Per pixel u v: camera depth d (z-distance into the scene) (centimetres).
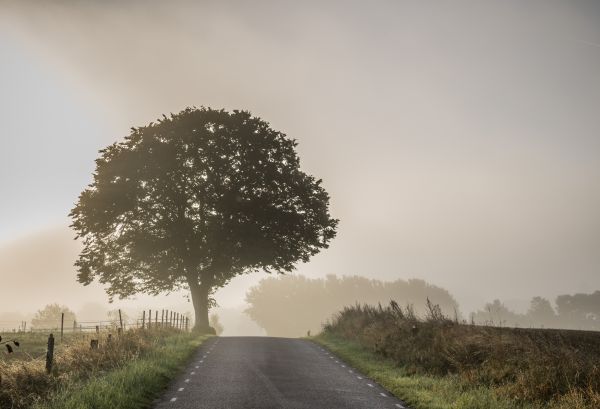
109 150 4512
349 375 1783
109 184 4297
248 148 4506
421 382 1574
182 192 4409
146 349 2030
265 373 1742
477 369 1598
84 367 1581
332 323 3741
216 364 1931
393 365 1945
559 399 1266
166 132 4444
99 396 1135
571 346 1599
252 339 3338
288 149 4784
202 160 4456
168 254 4388
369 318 3041
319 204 4675
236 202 4331
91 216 4278
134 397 1227
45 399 1163
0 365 1349
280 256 4541
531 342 1634
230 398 1299
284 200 4591
